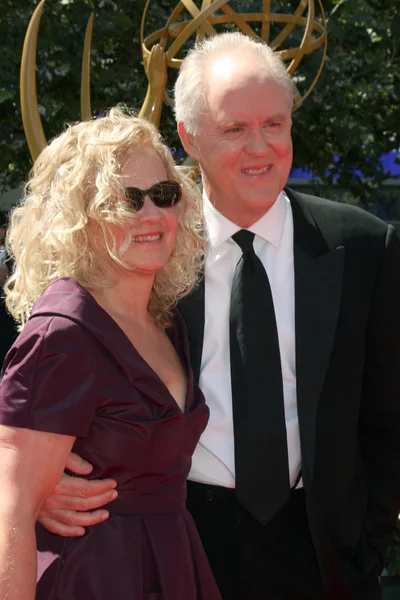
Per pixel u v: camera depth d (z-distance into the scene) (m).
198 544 1.80
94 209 1.64
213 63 2.10
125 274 1.73
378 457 2.31
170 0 4.74
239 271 2.10
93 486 1.63
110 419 1.61
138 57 4.69
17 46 4.44
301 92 4.52
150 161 1.72
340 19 4.61
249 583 2.12
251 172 2.06
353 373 2.15
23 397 1.54
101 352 1.61
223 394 2.12
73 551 1.63
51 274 1.74
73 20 4.48
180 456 1.74
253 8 4.32
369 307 2.17
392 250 2.20
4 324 2.99
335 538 2.13
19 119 4.55
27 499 1.52
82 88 3.18
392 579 3.84
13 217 1.80
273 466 2.06
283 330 2.12
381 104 4.75
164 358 1.82
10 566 1.48
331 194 5.04
